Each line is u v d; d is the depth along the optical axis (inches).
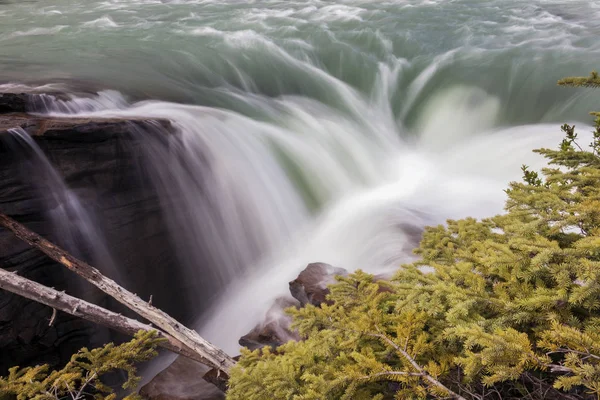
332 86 636.7
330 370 122.2
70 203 286.7
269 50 721.0
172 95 519.8
